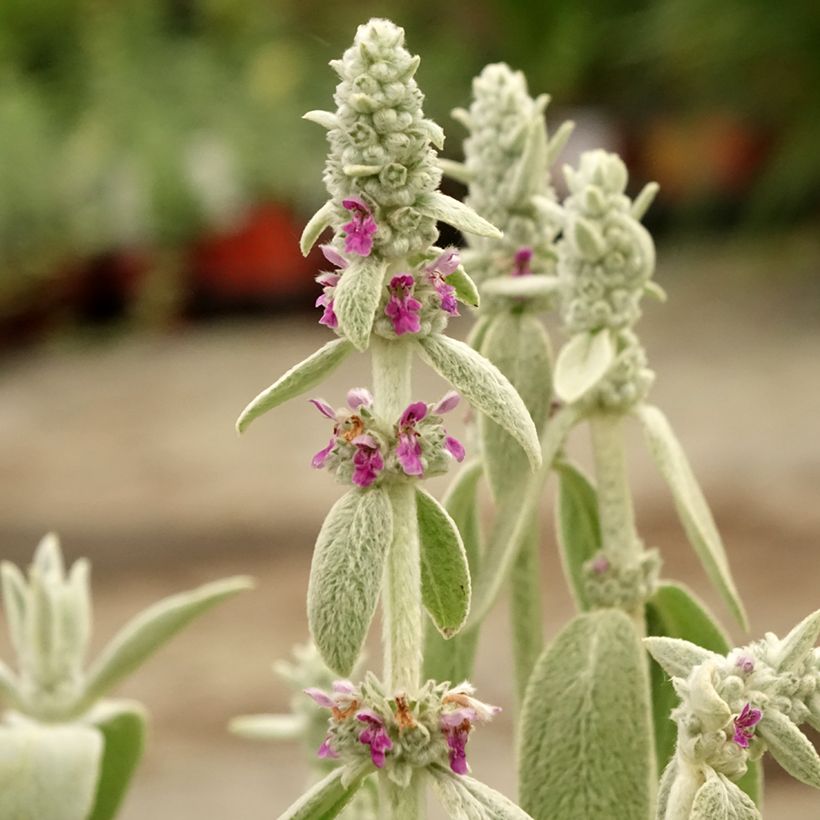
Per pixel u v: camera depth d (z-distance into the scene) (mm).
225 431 2260
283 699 1461
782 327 2383
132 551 1832
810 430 1929
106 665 683
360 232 525
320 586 526
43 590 686
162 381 2564
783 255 2785
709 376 2158
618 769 603
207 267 3047
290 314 3057
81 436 2289
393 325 532
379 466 532
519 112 658
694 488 624
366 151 529
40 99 3467
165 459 2156
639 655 609
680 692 536
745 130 2982
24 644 694
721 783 526
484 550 630
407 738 535
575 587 668
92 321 3074
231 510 1958
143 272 3051
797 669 539
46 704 683
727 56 2908
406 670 540
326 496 2000
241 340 2854
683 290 2658
